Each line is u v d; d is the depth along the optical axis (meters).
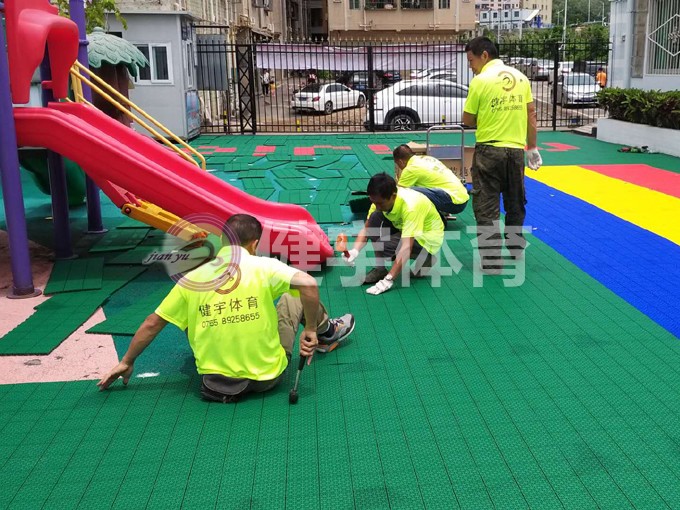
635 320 5.03
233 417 3.75
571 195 9.53
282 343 4.18
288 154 14.33
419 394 3.98
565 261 6.49
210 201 6.00
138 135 6.84
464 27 44.69
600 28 38.91
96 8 11.86
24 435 3.62
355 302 5.55
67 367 4.43
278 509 2.99
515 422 3.65
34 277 6.34
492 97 5.95
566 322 5.02
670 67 15.04
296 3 53.25
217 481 3.19
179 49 16.12
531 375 4.19
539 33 62.03
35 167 8.84
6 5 5.43
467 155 9.26
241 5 31.81
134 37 15.95
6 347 4.68
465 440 3.49
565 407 3.80
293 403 3.88
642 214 8.27
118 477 3.24
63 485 3.18
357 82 29.17
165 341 4.82
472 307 5.37
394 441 3.50
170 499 3.07
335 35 44.34
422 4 44.06
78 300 5.62
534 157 6.39
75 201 9.48
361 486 3.13
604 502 2.99
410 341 4.75
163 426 3.67
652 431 3.54
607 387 4.02
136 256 6.87
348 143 16.41
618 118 15.63
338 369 4.33
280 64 18.81
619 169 11.71
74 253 7.07
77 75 7.20
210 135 18.44
